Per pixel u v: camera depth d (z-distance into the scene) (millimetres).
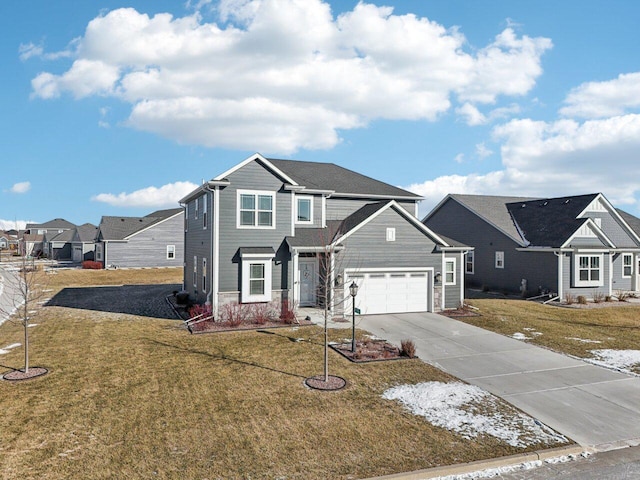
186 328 17266
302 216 21219
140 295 27359
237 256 18453
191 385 10648
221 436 8008
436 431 8383
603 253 26578
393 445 7777
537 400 10102
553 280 25969
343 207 24578
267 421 8688
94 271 42625
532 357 13688
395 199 25578
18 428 8211
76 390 10250
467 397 10195
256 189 18844
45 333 16328
